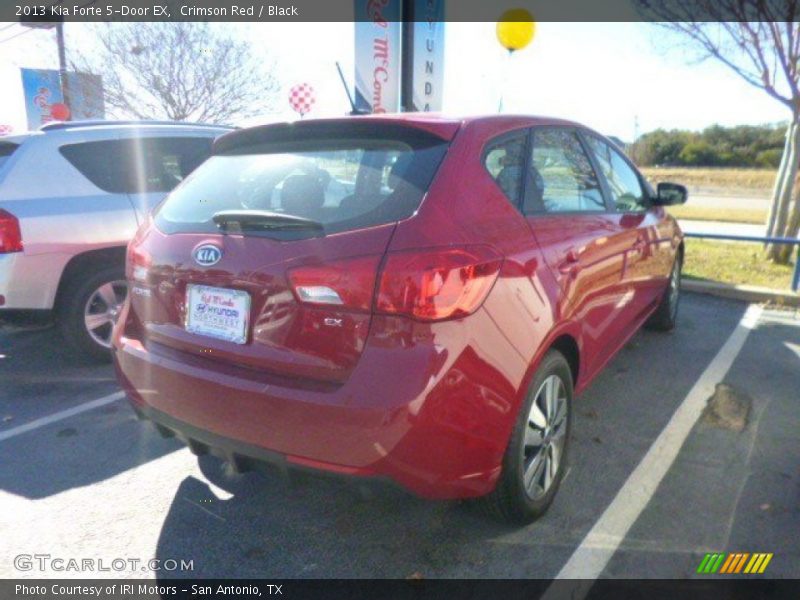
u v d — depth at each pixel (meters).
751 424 3.81
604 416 3.91
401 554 2.64
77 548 2.70
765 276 7.64
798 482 3.17
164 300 2.68
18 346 5.41
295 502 3.03
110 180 4.86
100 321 4.84
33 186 4.46
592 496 3.04
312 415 2.17
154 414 2.68
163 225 2.82
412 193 2.32
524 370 2.44
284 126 2.85
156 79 16.33
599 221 3.45
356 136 2.71
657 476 3.21
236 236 2.45
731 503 2.98
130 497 3.08
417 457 2.14
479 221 2.43
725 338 5.50
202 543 2.73
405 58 7.83
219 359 2.47
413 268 2.12
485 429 2.29
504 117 2.96
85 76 16.38
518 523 2.77
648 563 2.57
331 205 2.41
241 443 2.37
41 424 3.90
